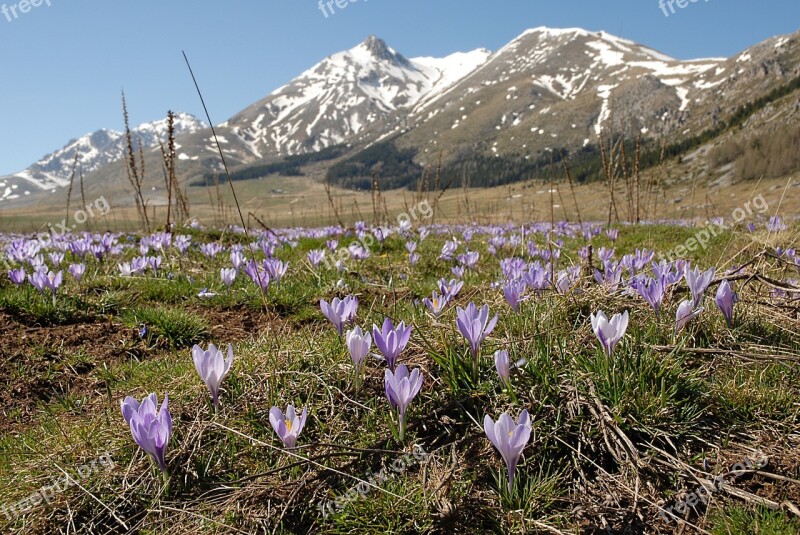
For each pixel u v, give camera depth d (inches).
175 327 29.0
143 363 25.1
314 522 14.3
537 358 18.3
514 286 22.1
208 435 16.8
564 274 24.2
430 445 16.3
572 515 14.1
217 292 35.8
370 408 17.4
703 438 15.9
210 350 16.2
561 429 16.3
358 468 15.6
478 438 16.3
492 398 17.4
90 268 41.8
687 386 17.2
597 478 15.1
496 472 15.3
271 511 14.3
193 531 13.9
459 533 13.6
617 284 24.5
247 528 14.0
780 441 15.6
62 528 14.5
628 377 17.0
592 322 17.1
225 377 19.1
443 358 17.9
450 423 16.9
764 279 21.5
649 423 16.1
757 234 49.5
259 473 15.0
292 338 22.8
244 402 18.1
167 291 35.7
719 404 16.9
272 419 14.6
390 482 14.9
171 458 15.7
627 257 28.2
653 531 13.5
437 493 14.2
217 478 15.6
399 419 16.1
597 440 16.1
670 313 21.9
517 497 14.0
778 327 21.5
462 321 17.4
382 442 16.3
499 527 13.6
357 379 17.2
